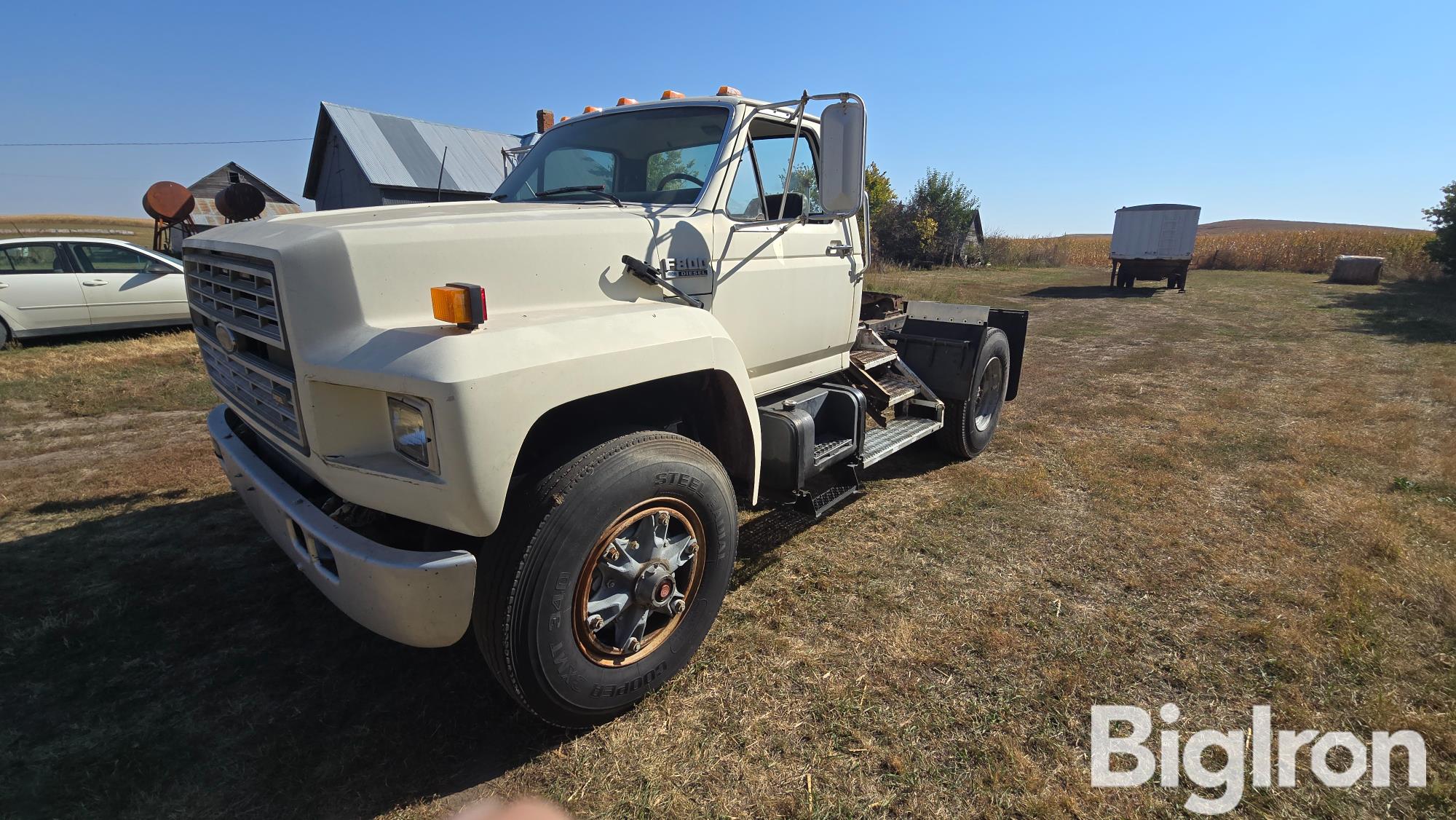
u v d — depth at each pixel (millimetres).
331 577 2123
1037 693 2598
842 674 2703
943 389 4926
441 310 1996
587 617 2254
